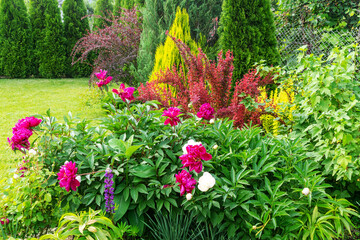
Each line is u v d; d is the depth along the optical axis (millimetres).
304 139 2543
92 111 6574
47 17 10805
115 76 6980
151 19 5801
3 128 5121
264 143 2193
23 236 1978
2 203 2006
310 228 1719
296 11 6066
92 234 1501
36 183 1951
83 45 7820
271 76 3336
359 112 2281
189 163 1670
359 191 2477
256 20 3811
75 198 1924
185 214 1999
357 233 2225
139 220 1977
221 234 1926
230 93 3471
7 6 10391
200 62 3350
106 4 12461
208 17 6254
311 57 2426
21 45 10766
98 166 2033
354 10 5418
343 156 2119
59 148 2109
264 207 1695
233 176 1865
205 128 2455
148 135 2104
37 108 6695
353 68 2307
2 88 9117
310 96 2363
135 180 1885
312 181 1861
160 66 4246
